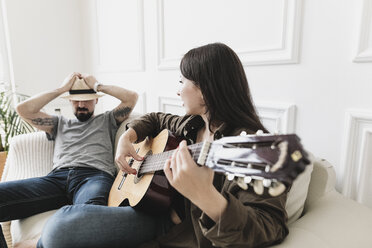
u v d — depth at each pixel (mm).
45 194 1254
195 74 748
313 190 839
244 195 608
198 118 889
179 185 514
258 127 735
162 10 1682
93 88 1565
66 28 2570
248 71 1222
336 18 906
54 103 2469
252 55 1186
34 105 1425
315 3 954
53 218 801
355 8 855
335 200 805
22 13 2328
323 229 667
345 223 693
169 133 969
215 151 502
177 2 1567
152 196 844
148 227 880
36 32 2418
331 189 859
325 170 832
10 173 1405
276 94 1124
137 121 1146
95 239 787
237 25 1243
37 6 2391
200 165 514
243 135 479
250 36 1196
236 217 499
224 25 1307
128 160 1137
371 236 661
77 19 2623
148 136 1156
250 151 431
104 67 2414
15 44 2330
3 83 2406
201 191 502
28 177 1427
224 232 500
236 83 743
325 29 938
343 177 943
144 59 1907
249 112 760
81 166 1378
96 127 1519
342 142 939
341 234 652
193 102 795
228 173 450
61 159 1426
